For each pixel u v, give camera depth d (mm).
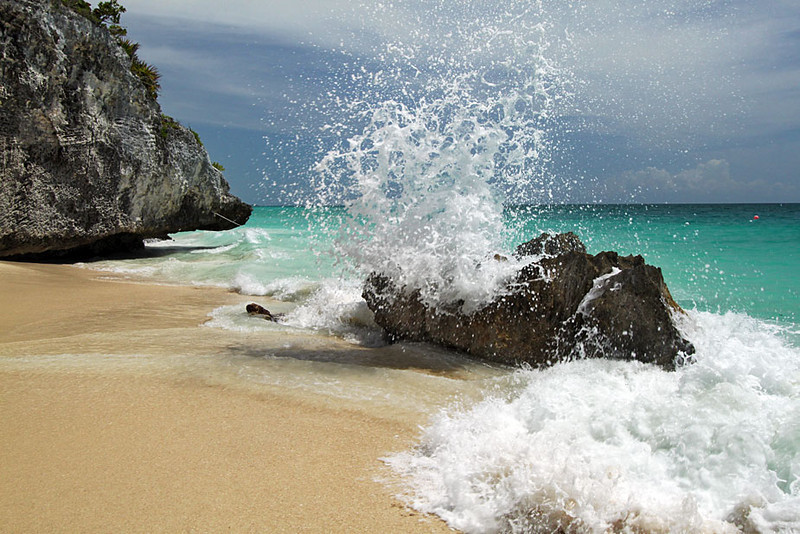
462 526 2578
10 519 2516
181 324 7270
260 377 4672
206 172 20375
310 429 3654
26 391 4188
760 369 4102
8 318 7480
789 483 2723
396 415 3938
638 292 5266
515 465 2920
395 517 2641
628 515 2461
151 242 23062
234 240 23266
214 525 2516
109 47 16312
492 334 5660
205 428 3609
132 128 17266
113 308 8367
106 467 3037
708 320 6215
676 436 3043
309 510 2672
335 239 6879
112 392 4215
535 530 2506
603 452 2990
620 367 4895
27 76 14359
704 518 2471
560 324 5527
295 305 8930
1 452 3189
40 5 14531
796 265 13016
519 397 4199
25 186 14758
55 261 15906
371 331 6930
